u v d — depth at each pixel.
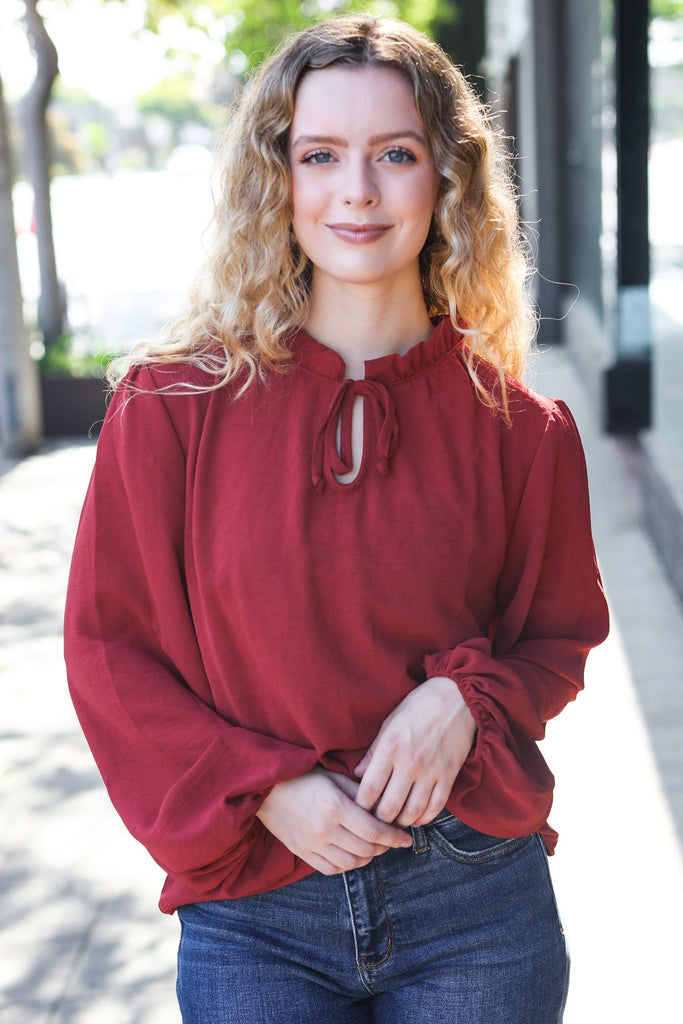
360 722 1.54
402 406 1.60
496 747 1.52
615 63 8.01
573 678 1.67
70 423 10.10
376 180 1.54
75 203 29.06
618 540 6.50
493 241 1.71
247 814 1.48
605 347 9.04
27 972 3.07
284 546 1.51
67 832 3.79
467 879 1.58
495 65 18.58
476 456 1.61
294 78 1.55
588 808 3.80
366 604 1.52
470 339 1.70
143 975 3.04
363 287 1.61
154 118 57.97
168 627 1.58
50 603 6.08
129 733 1.54
